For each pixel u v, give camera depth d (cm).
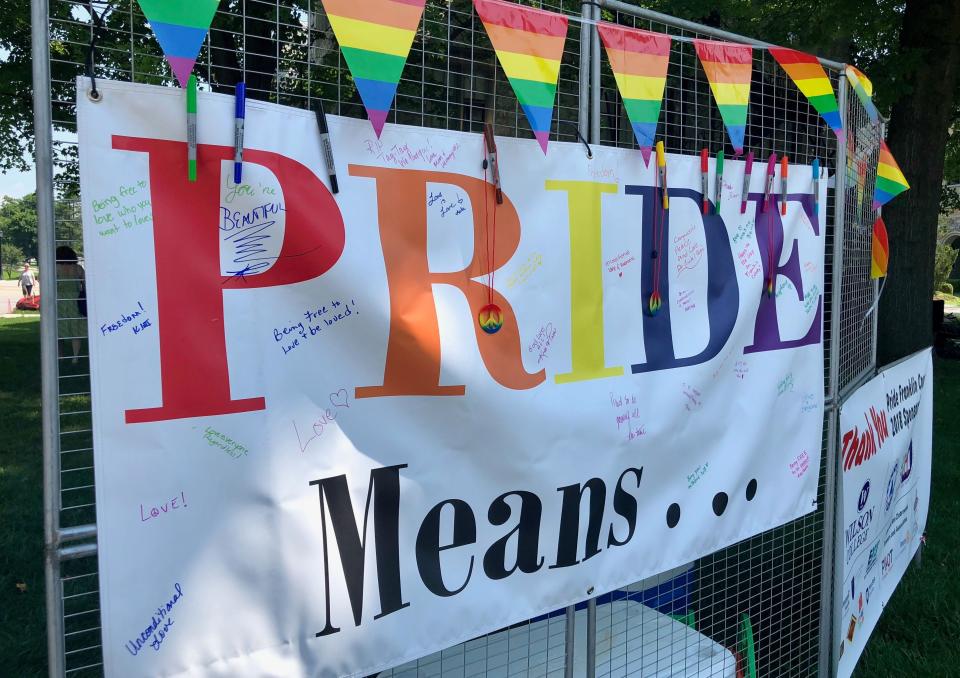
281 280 159
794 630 317
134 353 144
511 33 185
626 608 254
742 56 237
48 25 138
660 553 229
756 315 257
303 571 164
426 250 179
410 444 178
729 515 250
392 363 174
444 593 184
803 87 254
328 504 167
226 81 237
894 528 360
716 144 313
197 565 152
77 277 169
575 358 206
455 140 183
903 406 370
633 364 220
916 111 819
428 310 179
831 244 326
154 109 144
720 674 250
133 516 145
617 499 217
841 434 279
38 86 137
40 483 481
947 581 396
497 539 193
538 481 199
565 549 206
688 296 234
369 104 161
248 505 157
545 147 188
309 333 163
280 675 162
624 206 216
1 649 304
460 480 186
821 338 284
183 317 149
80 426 562
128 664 146
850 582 294
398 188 174
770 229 260
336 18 158
